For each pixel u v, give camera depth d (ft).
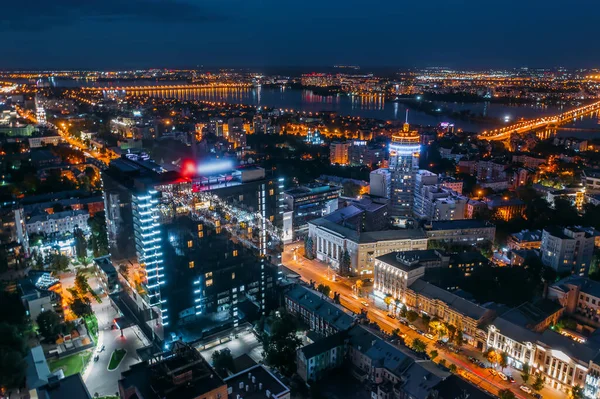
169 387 490.08
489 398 558.97
